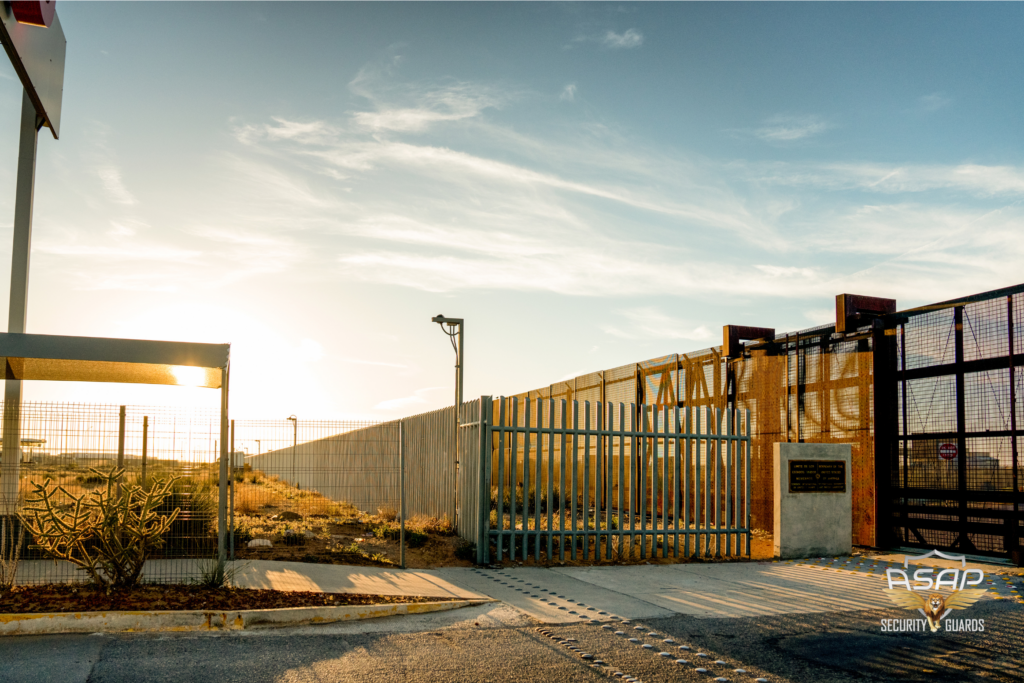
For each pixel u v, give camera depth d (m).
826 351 15.88
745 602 9.36
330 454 14.58
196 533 10.62
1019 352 12.56
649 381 20.56
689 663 6.61
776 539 13.45
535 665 6.42
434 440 14.93
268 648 6.74
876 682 6.12
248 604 7.96
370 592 8.95
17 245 11.20
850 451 14.15
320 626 7.71
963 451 13.46
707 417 13.60
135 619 7.26
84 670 5.88
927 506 14.03
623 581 10.73
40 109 11.46
